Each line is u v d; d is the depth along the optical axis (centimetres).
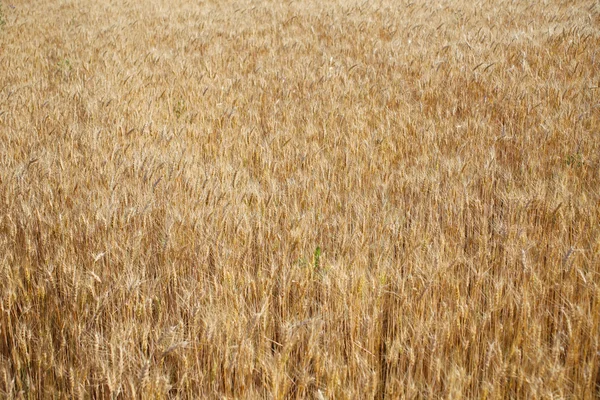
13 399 272
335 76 837
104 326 324
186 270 367
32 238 387
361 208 427
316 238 397
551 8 1348
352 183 491
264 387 278
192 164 526
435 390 268
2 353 315
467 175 489
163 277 352
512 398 260
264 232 397
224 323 293
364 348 288
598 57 870
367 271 348
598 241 354
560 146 549
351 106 713
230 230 397
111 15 1480
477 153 547
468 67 863
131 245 373
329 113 685
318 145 584
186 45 1102
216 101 754
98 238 383
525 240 369
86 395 265
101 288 336
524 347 282
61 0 1745
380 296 323
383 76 837
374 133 595
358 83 803
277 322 322
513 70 823
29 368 286
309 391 280
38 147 582
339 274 324
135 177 479
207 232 382
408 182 475
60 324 316
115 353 272
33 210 417
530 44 975
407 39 1089
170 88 807
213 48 1072
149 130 631
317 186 470
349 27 1225
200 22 1362
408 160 539
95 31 1247
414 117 655
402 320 313
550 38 996
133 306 318
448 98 722
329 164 532
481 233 397
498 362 268
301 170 520
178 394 263
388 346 295
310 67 906
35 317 321
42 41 1155
